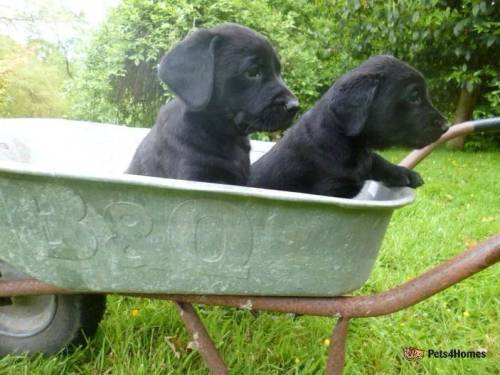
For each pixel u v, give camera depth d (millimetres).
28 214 475
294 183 728
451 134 726
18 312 679
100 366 655
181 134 641
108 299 798
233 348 700
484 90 2672
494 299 890
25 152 791
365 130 681
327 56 2455
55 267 504
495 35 2053
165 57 616
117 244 476
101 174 423
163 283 495
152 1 1832
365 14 2250
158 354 671
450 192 1702
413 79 674
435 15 2092
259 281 490
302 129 738
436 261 1040
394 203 460
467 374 689
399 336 770
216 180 643
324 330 765
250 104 642
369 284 915
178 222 456
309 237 465
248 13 1912
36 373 625
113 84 1925
